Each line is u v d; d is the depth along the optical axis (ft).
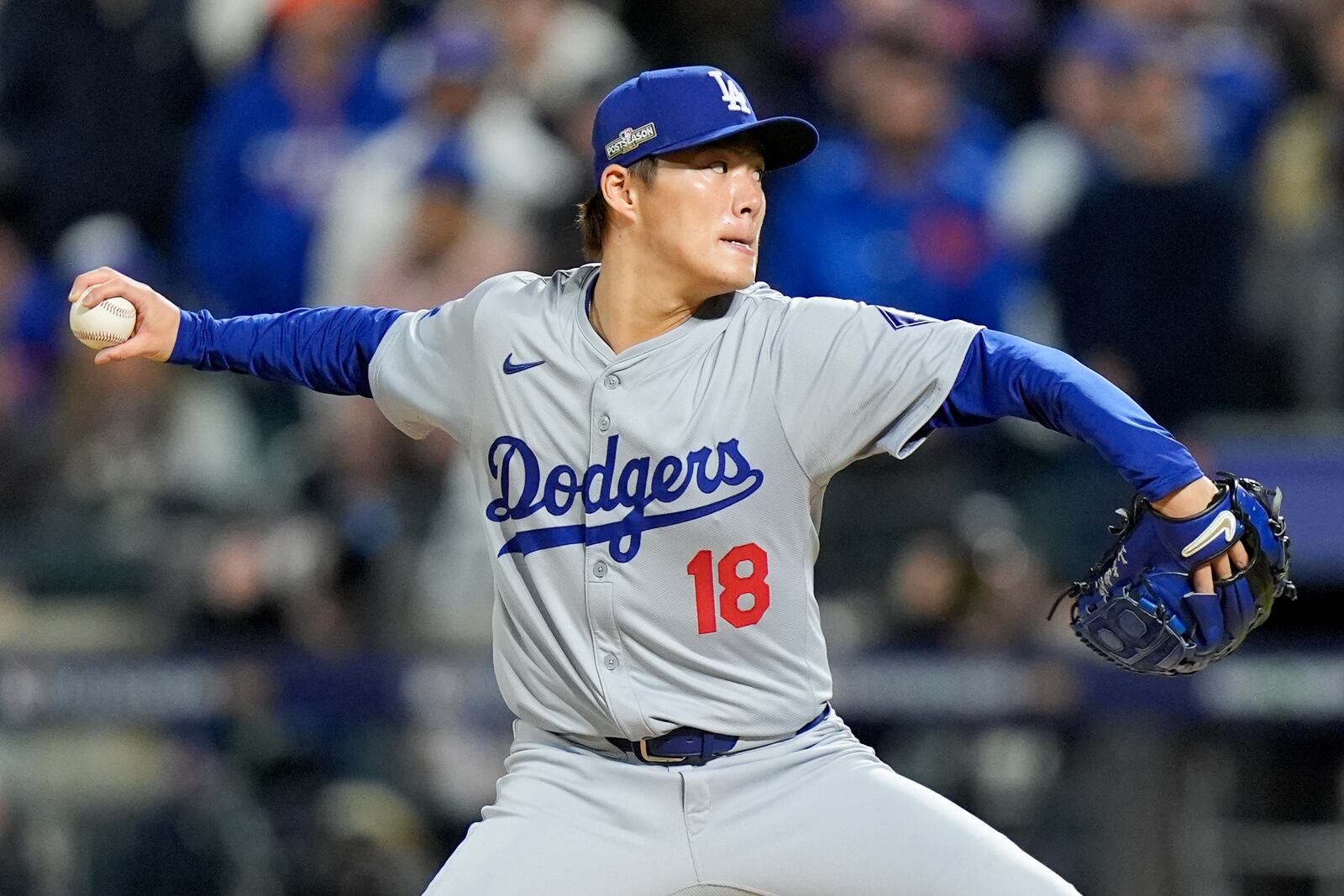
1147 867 82.02
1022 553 85.51
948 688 83.41
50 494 97.81
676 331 43.88
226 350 47.06
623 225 43.96
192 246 114.11
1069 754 82.69
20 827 87.61
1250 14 107.76
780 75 111.75
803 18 110.93
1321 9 105.50
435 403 45.88
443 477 91.04
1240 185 97.81
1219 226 94.43
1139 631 42.50
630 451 43.24
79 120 119.96
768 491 42.93
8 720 88.94
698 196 43.14
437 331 46.09
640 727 43.65
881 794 43.24
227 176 111.65
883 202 99.55
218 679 87.71
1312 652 81.30
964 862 41.96
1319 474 84.33
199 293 112.98
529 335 44.42
